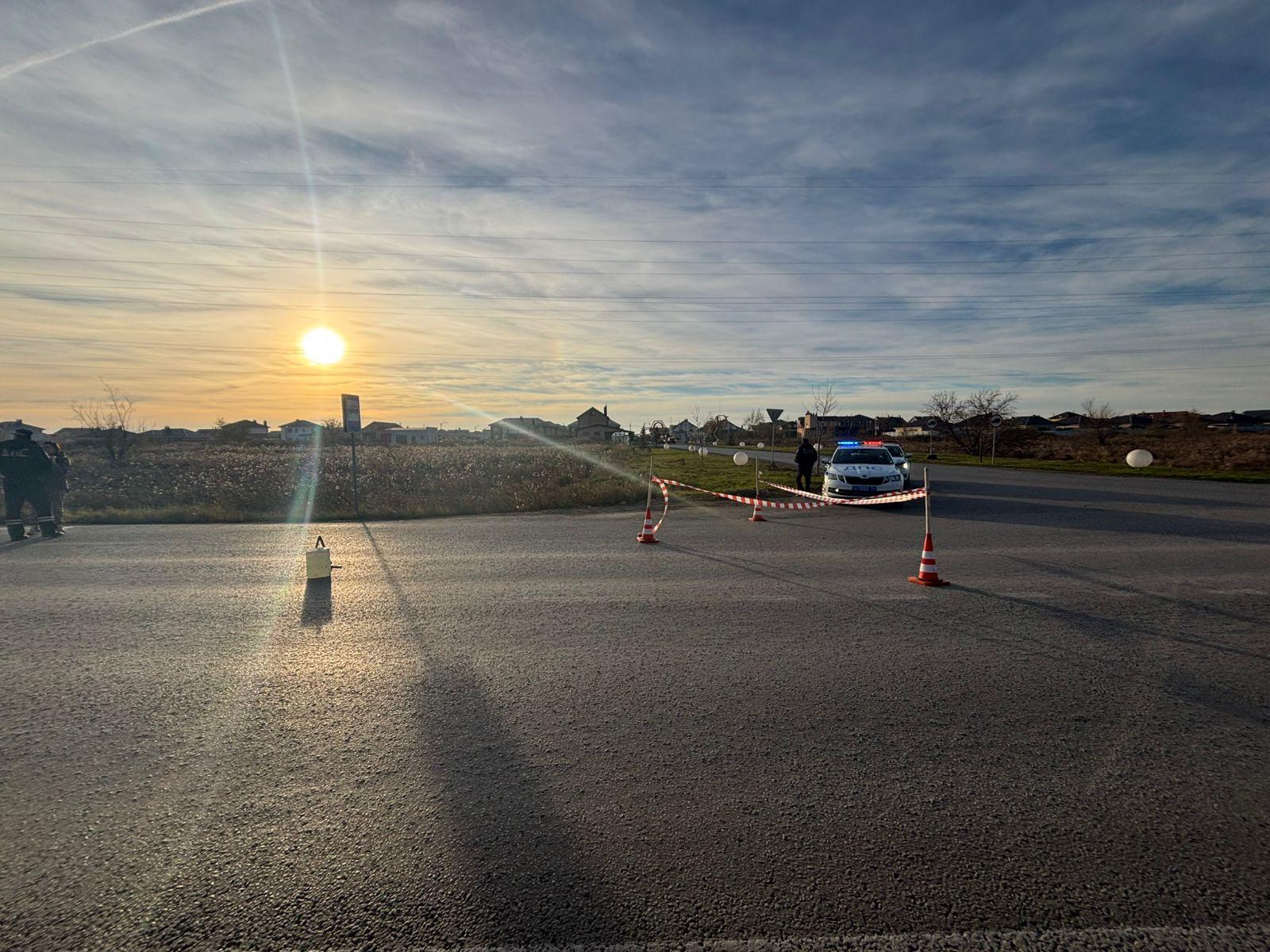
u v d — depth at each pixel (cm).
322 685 477
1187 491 1895
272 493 1970
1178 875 272
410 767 360
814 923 246
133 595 745
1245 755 371
